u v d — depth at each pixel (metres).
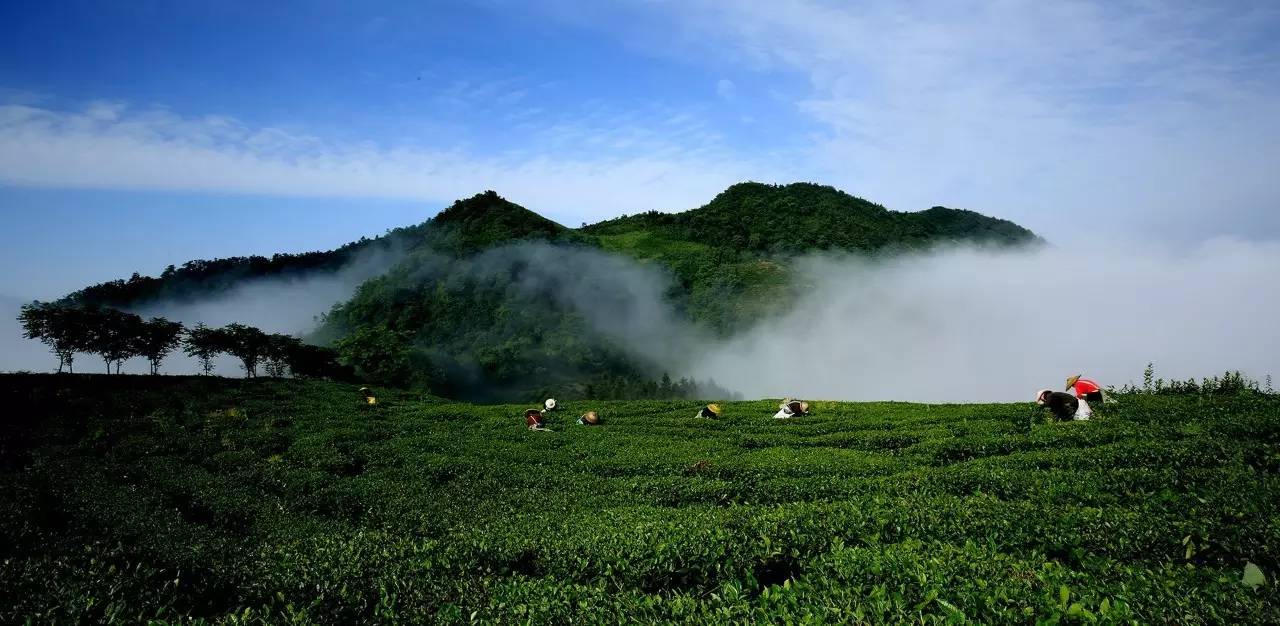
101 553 14.08
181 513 22.92
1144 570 9.43
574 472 25.36
